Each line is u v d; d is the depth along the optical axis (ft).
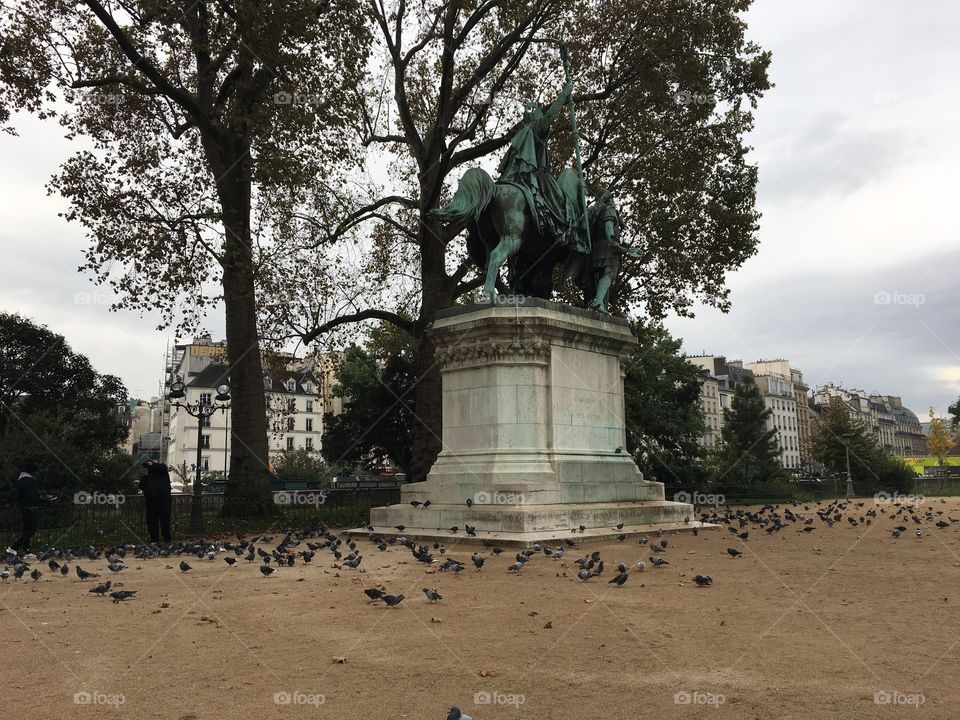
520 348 47.39
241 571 35.42
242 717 14.79
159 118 86.63
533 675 17.37
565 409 48.78
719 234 99.55
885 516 73.87
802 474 227.20
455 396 49.88
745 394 194.80
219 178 79.82
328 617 24.00
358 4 74.74
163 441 259.39
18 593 29.96
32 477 47.93
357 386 150.00
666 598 26.48
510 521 42.75
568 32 93.35
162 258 77.05
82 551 44.32
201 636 21.66
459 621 23.16
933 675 16.94
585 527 45.55
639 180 97.96
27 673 18.04
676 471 136.05
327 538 52.08
